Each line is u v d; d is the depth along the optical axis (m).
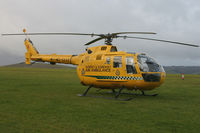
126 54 10.22
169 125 5.43
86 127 5.15
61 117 6.15
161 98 10.65
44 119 5.90
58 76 30.92
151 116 6.42
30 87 14.96
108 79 10.50
